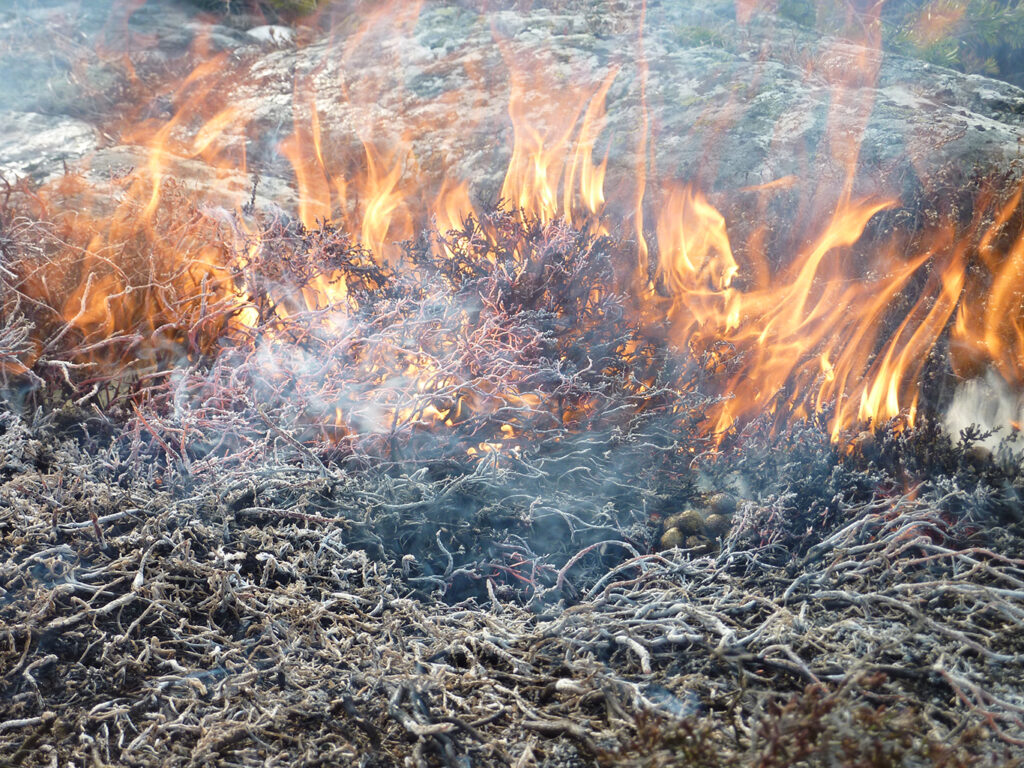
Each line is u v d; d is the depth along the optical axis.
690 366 3.58
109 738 2.19
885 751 1.87
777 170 4.58
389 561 2.81
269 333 3.68
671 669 2.33
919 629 2.33
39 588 2.48
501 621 2.57
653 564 2.76
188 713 2.22
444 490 2.98
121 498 2.83
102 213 4.50
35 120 5.98
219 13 7.91
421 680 2.27
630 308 3.85
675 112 5.29
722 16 6.64
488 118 5.70
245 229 4.36
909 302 3.92
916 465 3.09
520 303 3.53
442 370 3.25
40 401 3.54
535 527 3.01
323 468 3.06
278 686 2.33
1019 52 7.31
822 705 1.93
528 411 3.20
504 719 2.23
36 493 2.87
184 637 2.47
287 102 6.34
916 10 7.21
